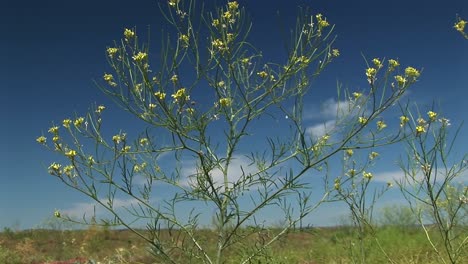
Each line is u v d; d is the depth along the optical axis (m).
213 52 4.20
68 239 12.97
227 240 4.40
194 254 4.58
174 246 4.47
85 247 11.93
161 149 4.41
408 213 10.14
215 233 4.84
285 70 4.38
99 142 4.36
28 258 11.76
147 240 4.39
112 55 4.08
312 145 4.27
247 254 4.71
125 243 12.11
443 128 3.88
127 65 4.08
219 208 4.42
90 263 8.51
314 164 4.23
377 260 6.39
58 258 11.38
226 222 4.40
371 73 4.03
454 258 4.16
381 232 9.59
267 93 4.30
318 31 4.27
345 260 6.73
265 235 4.71
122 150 4.41
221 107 4.37
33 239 13.44
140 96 4.12
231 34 4.23
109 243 12.25
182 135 4.18
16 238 14.10
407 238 8.90
